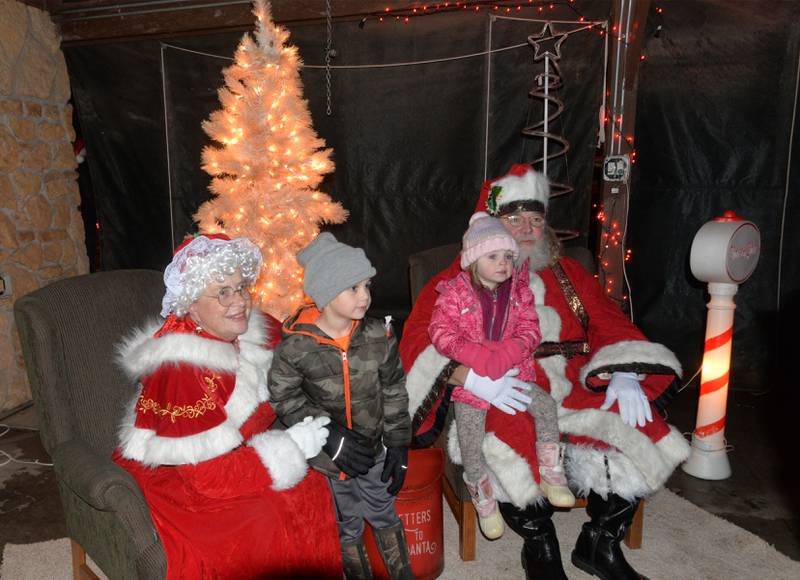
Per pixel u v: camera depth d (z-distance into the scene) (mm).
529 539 2385
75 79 4949
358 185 4809
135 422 1786
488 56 4387
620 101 3826
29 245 4434
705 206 4348
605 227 3961
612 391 2346
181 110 4891
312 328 2010
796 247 4238
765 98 4121
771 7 3984
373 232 4871
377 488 2180
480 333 2293
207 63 4746
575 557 2477
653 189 4418
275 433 1880
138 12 4523
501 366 2148
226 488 1745
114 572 1832
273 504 1840
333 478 2057
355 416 2062
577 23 4184
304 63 4602
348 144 4742
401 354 2553
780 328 4355
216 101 4812
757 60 4082
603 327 2557
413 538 2363
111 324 2164
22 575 2537
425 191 4734
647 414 2299
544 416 2289
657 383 2418
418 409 2381
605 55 4012
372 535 2307
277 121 2975
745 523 2900
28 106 4426
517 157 4523
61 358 1992
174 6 4488
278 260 3074
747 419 4016
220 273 1812
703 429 3316
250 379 1913
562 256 2848
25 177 4398
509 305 2311
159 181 5074
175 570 1670
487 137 4523
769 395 4379
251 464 1777
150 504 1772
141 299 2287
